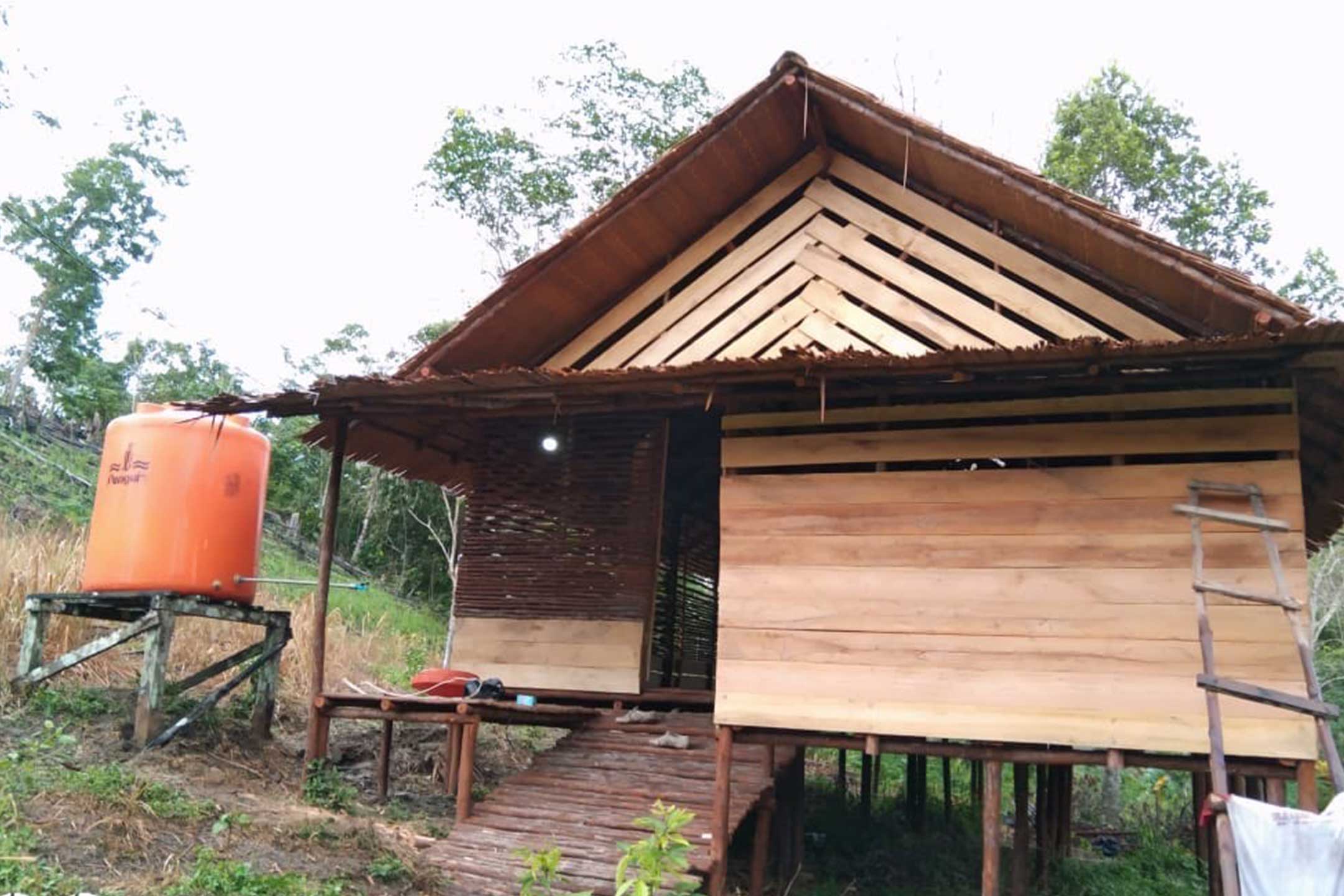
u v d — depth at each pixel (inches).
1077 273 276.5
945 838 421.7
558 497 342.0
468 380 258.5
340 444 311.3
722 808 248.2
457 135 726.5
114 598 291.7
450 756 329.7
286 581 311.9
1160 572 230.2
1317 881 163.2
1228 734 216.5
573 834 253.9
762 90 282.5
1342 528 401.1
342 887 216.4
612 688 318.7
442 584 887.1
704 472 406.0
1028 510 243.9
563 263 297.6
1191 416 243.1
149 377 950.4
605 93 753.6
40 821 209.2
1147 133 761.6
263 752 309.9
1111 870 414.0
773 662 253.9
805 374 236.4
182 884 197.0
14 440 697.6
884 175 303.0
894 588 249.4
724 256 320.8
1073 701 229.3
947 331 279.3
